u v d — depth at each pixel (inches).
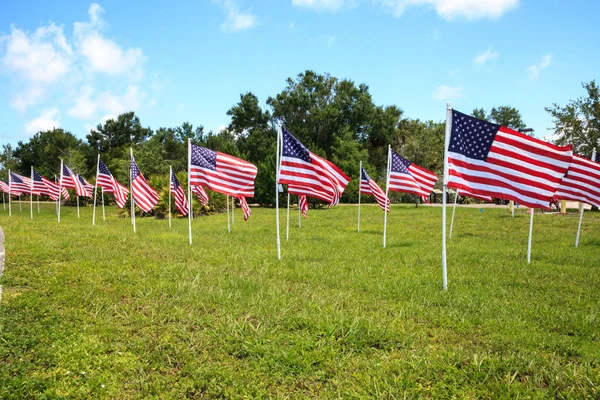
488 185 333.7
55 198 1120.2
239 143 2421.3
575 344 222.7
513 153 335.0
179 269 380.5
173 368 197.8
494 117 2783.0
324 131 2340.1
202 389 181.3
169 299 289.9
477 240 621.6
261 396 174.9
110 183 808.3
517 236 666.8
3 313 254.1
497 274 383.9
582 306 288.0
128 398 173.3
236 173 533.6
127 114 2896.2
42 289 311.1
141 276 356.2
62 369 191.8
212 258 444.1
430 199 2059.5
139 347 213.0
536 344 222.5
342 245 556.7
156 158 2134.6
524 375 192.1
